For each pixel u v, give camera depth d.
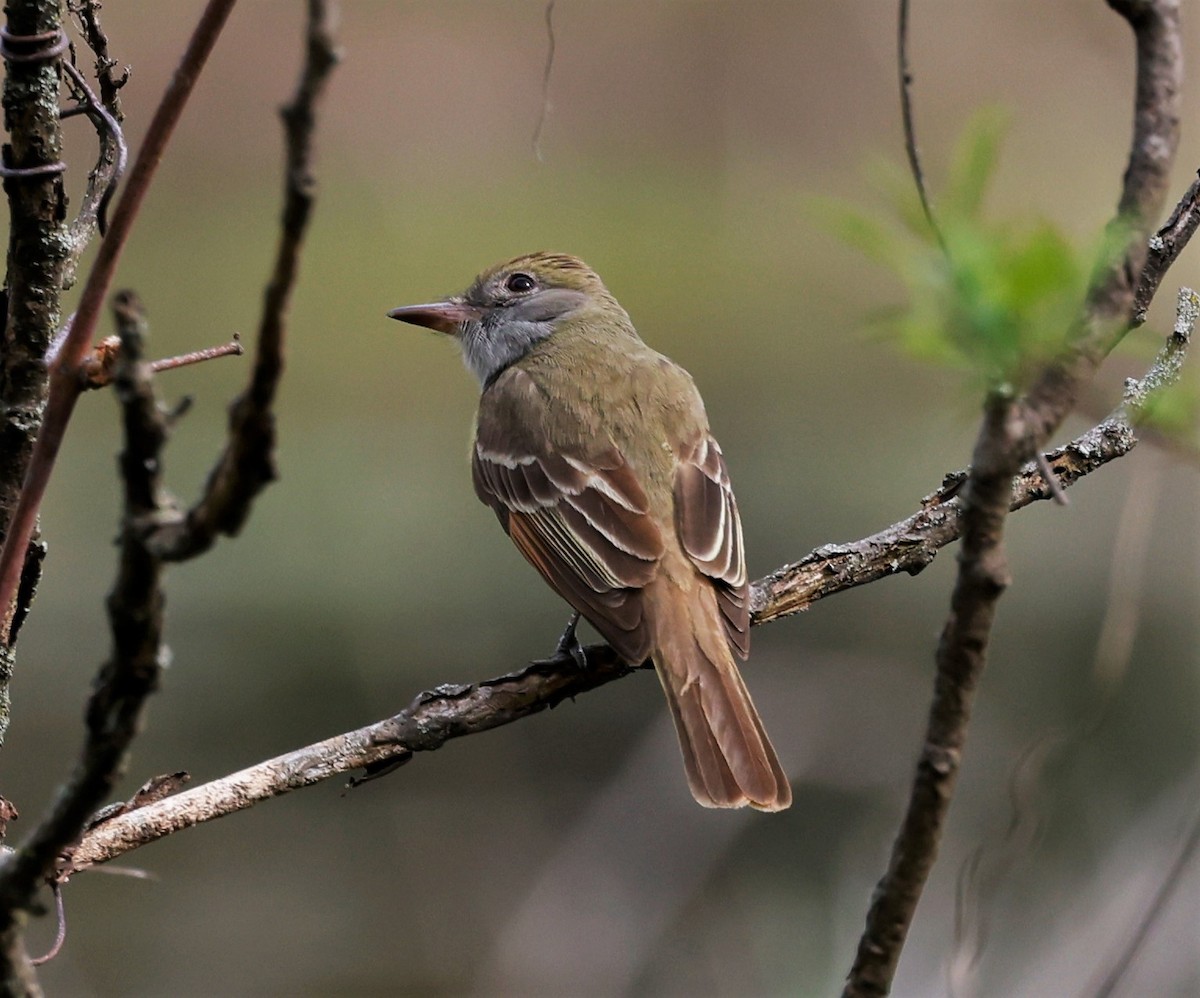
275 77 19.28
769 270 17.69
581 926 11.68
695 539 7.34
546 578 7.76
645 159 19.95
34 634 12.80
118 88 5.12
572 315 9.32
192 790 5.35
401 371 16.44
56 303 4.85
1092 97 17.06
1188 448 4.20
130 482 2.99
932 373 13.84
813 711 12.43
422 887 12.21
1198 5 13.45
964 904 6.32
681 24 20.08
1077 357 3.09
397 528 13.93
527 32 20.64
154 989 11.48
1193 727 12.23
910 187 2.79
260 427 2.85
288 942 11.80
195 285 17.86
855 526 14.38
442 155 20.12
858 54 18.95
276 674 12.97
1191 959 9.23
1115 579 7.53
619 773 12.52
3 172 4.71
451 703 5.88
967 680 3.45
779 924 11.59
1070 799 11.21
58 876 5.02
